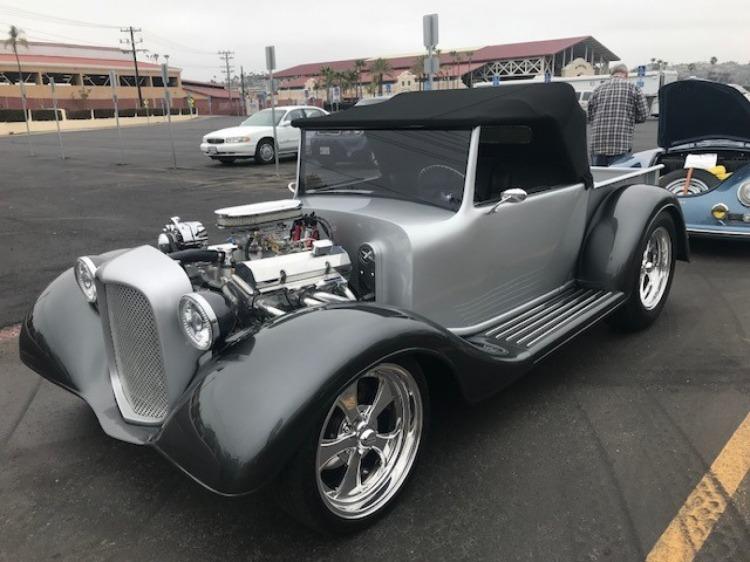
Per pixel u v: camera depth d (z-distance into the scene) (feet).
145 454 10.65
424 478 9.63
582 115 12.99
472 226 10.82
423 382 9.02
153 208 33.68
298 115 59.88
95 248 24.64
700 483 9.28
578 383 12.59
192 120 211.00
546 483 9.43
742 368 12.98
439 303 10.68
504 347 10.77
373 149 11.76
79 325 10.59
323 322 8.16
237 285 9.39
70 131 146.51
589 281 14.14
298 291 9.87
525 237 12.16
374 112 12.10
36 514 9.14
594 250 14.07
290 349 7.73
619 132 25.18
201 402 7.54
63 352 10.30
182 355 8.84
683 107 21.71
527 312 12.80
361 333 7.98
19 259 23.11
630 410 11.48
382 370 8.43
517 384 12.64
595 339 14.83
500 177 12.10
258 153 56.70
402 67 284.41
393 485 8.90
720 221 20.35
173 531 8.71
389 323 8.30
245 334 8.40
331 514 8.07
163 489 9.67
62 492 9.64
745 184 20.03
